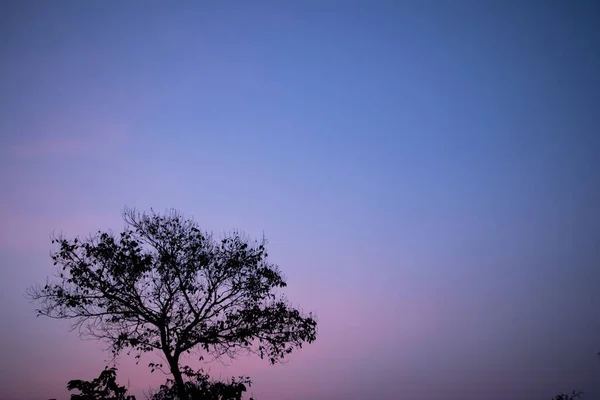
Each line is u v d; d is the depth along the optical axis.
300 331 25.69
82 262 24.72
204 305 25.14
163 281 25.12
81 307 24.31
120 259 24.58
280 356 25.11
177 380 20.31
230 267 25.81
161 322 24.06
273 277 26.42
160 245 25.66
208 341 24.25
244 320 25.22
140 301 24.53
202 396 19.42
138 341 23.80
